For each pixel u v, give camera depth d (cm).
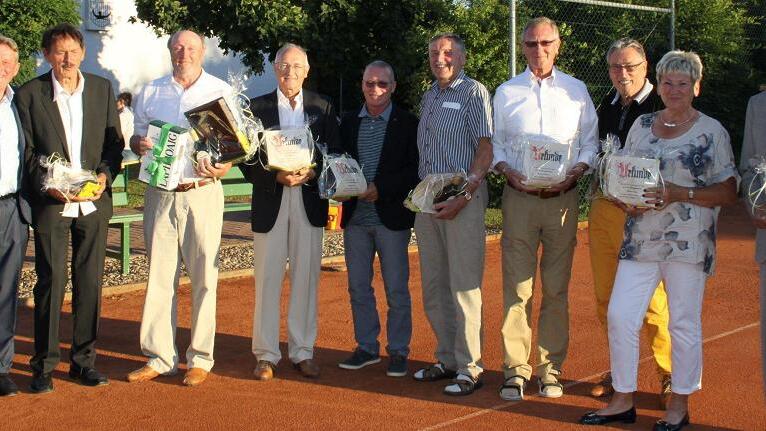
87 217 595
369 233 644
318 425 532
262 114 622
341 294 893
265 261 624
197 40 611
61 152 579
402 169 636
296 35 1359
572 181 571
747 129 492
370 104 630
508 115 579
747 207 484
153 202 614
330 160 609
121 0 1991
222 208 627
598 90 1388
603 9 1394
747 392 592
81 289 605
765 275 492
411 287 923
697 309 513
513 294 589
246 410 559
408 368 655
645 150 515
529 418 545
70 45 573
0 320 578
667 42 1445
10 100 570
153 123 595
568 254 588
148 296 620
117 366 657
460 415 551
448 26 1426
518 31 1390
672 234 505
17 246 576
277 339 634
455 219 586
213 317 623
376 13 1398
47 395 587
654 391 598
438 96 599
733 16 1628
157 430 523
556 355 595
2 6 1500
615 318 525
